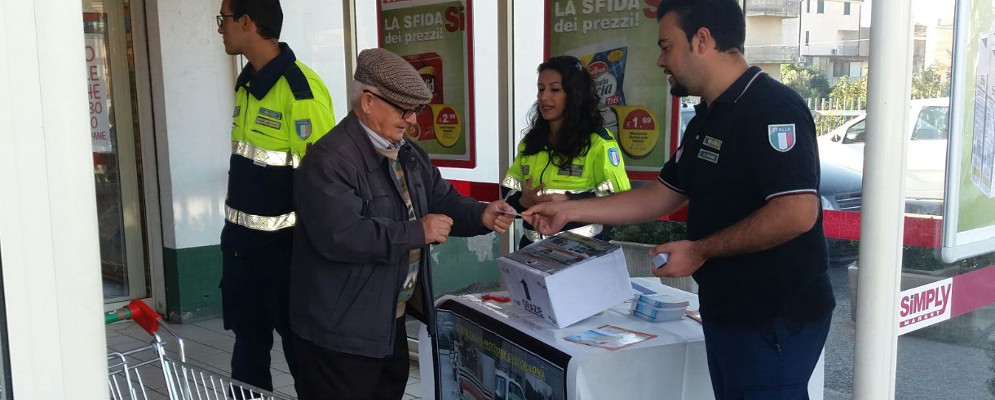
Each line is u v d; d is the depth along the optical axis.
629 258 4.45
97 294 1.03
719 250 2.09
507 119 4.21
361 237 2.27
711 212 2.22
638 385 2.34
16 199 0.96
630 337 2.43
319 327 2.39
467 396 2.89
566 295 2.53
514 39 4.22
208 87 5.59
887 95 1.60
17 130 0.95
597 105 3.46
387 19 4.77
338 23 5.66
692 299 2.83
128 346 5.16
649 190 2.59
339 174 2.31
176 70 5.45
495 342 2.66
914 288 2.79
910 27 1.59
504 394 2.62
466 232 2.70
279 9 3.48
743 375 2.20
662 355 2.37
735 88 2.12
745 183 2.12
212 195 5.73
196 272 5.74
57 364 1.01
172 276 5.71
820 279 2.19
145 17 5.46
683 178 2.37
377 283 2.39
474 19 4.32
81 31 0.98
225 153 5.73
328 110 3.54
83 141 1.00
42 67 0.96
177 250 5.64
